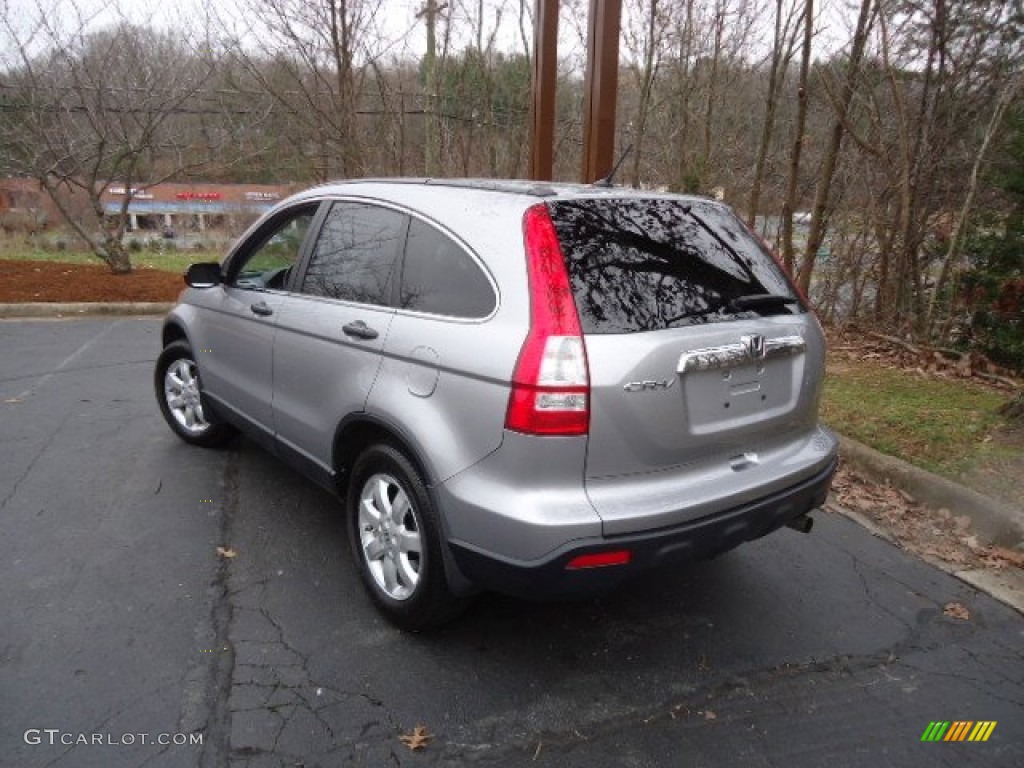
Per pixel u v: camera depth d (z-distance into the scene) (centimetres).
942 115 804
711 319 272
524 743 246
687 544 254
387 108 1026
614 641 303
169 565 345
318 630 301
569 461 239
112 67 1042
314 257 358
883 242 880
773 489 280
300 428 353
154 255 1653
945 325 780
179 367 486
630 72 1140
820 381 318
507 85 1095
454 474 259
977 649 305
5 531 371
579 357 237
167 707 254
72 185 1530
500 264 260
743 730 256
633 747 246
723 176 1095
